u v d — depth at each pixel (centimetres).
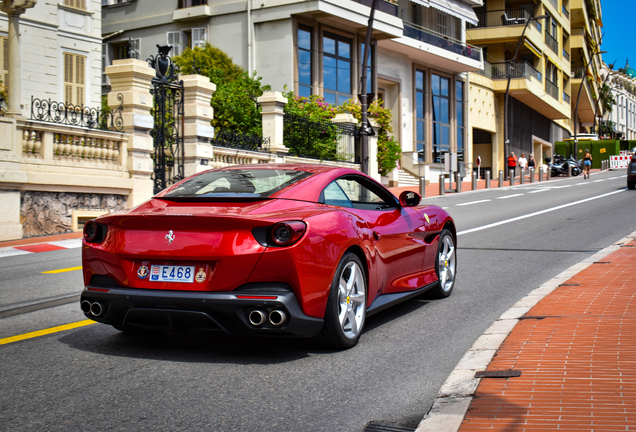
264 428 325
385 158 2908
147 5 2988
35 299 664
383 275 536
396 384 396
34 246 1086
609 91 9506
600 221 1439
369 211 539
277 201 459
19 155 1170
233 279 414
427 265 633
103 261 448
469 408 330
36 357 450
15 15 1228
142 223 436
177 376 408
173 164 1566
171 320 424
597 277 705
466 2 3975
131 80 1387
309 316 430
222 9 2772
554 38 5778
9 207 1148
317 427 327
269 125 1961
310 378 407
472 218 1585
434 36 3588
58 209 1241
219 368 426
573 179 3856
